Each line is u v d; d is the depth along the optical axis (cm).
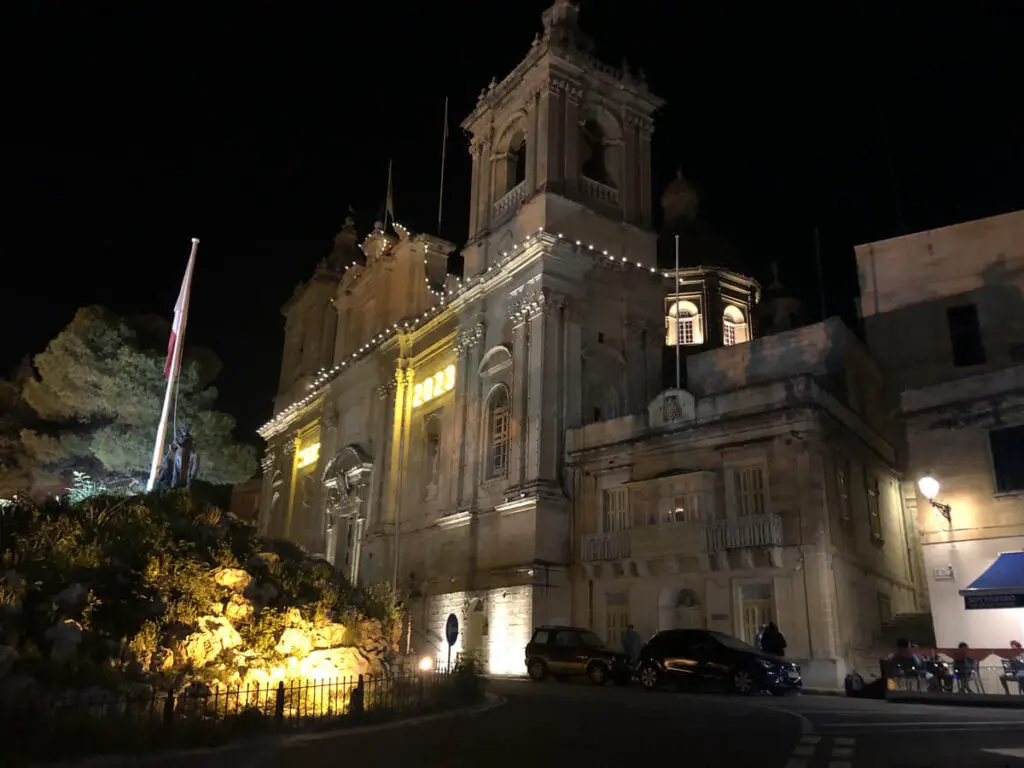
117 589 1370
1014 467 2167
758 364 2956
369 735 1138
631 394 3275
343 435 4672
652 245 3516
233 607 1462
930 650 1850
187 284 2688
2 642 1145
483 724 1257
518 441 3044
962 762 915
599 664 2206
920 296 3009
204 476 4203
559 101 3438
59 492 3709
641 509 2680
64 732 964
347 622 1670
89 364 3872
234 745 1034
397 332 4062
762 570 2359
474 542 3181
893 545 2836
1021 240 2856
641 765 902
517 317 3225
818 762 921
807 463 2344
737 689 1861
